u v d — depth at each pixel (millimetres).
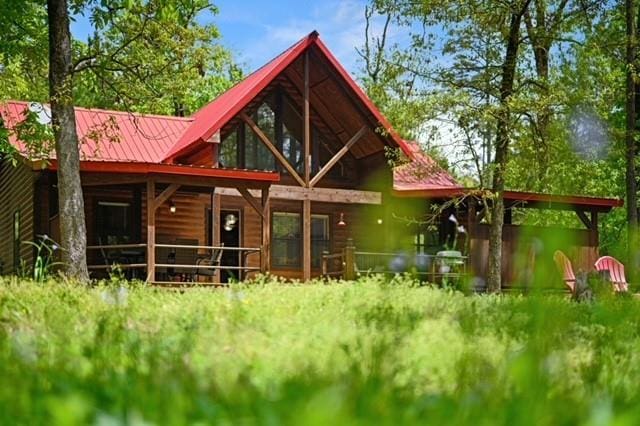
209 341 4109
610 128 17953
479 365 2367
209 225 20547
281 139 21609
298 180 20234
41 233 17594
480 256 19453
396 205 21938
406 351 3590
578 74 17500
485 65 17859
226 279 20547
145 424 1521
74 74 14758
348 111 21219
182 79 15977
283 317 5980
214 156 18672
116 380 2354
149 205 15984
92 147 19859
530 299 1583
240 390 2078
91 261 18938
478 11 17500
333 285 11117
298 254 21719
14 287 8031
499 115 17328
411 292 9461
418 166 18359
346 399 1652
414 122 17422
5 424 1845
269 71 19391
